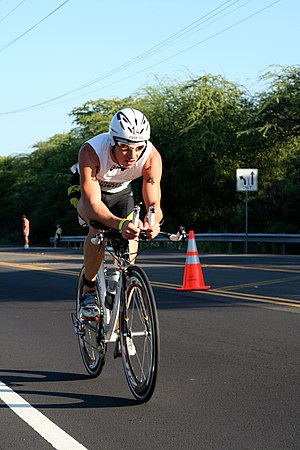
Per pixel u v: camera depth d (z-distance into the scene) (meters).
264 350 6.90
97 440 4.40
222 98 33.31
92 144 5.18
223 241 26.39
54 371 6.30
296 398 5.18
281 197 29.02
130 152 5.09
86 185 5.18
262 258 19.06
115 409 5.03
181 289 11.57
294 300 10.06
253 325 8.26
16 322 9.16
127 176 5.36
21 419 4.88
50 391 5.58
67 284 13.47
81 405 5.16
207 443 4.29
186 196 34.75
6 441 4.43
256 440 4.31
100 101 44.09
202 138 32.09
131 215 5.52
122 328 5.22
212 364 6.35
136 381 5.20
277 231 28.02
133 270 5.11
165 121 34.62
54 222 46.78
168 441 4.34
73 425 4.70
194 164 33.81
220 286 11.98
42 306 10.60
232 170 34.00
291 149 31.84
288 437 4.35
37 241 50.16
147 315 4.97
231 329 8.06
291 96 30.20
